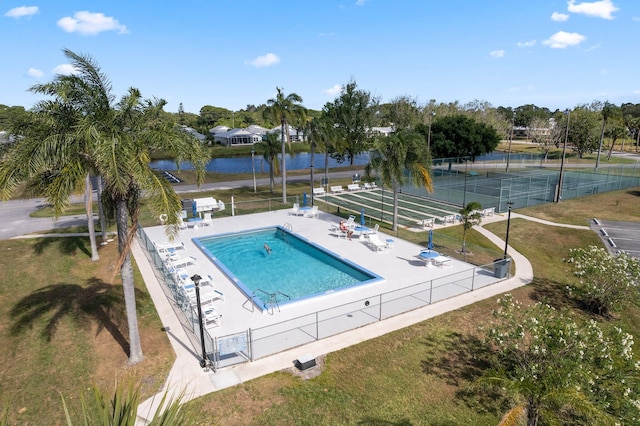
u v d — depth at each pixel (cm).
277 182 4850
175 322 1511
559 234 2691
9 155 984
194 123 12431
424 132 6003
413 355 1313
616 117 6394
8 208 3441
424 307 1645
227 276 1925
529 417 959
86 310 1596
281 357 1288
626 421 916
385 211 3341
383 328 1473
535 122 10275
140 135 1086
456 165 5850
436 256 2053
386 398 1116
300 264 2186
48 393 1128
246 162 7756
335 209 3412
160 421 521
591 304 1692
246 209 3384
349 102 6247
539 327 1102
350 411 1062
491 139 5903
